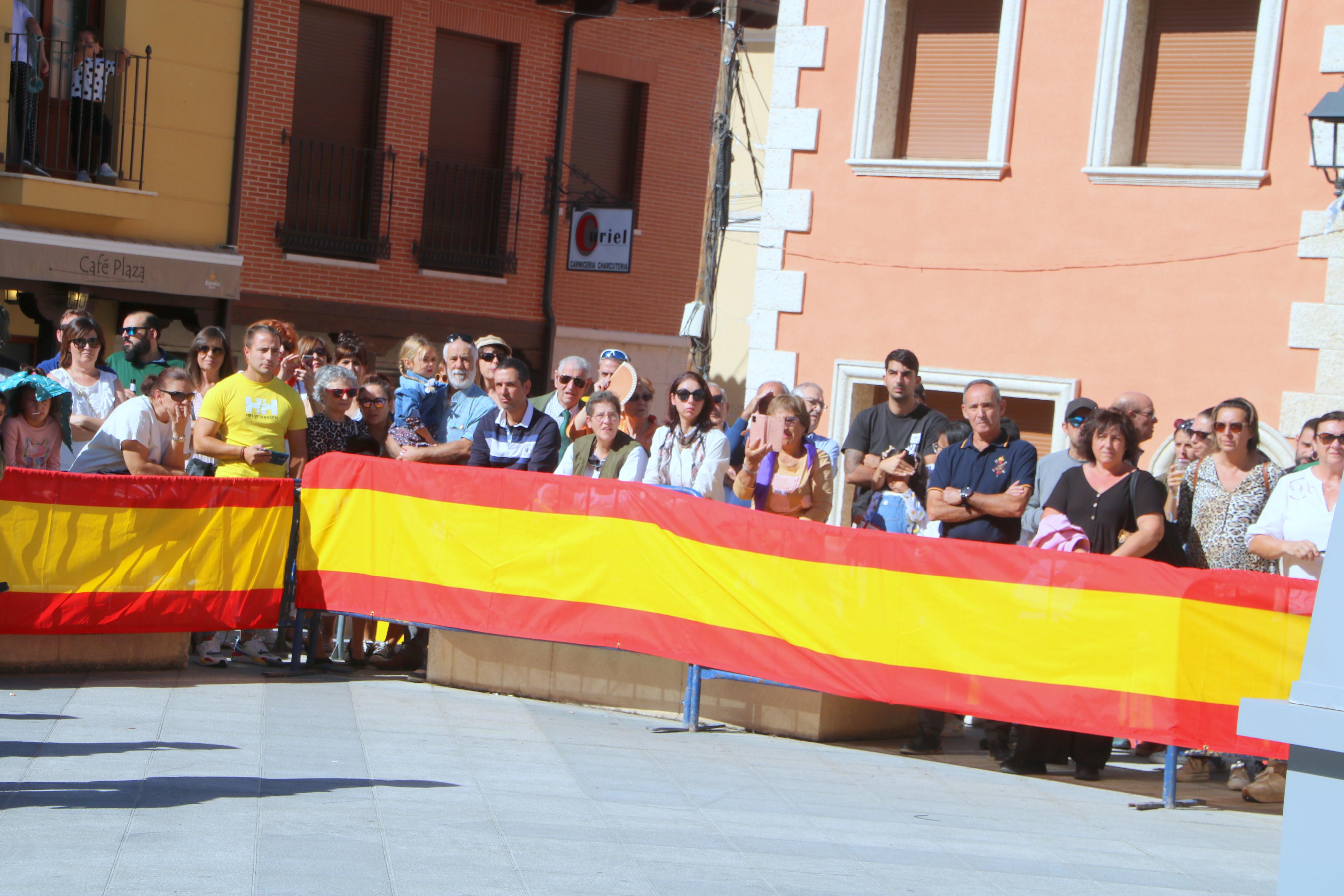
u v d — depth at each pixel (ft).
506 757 20.02
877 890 14.56
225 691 23.53
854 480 27.22
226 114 50.08
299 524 26.53
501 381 26.22
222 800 16.17
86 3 47.32
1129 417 22.57
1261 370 35.40
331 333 54.90
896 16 39.78
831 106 40.32
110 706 21.33
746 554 23.16
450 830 15.62
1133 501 21.67
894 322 39.65
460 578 25.45
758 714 24.13
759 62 66.54
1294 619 19.49
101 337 28.58
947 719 25.91
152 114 48.11
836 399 40.24
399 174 55.88
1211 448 26.84
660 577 23.91
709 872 14.70
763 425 24.54
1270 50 35.17
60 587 23.73
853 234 40.14
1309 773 8.98
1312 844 8.93
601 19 61.26
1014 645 21.13
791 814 17.92
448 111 57.57
